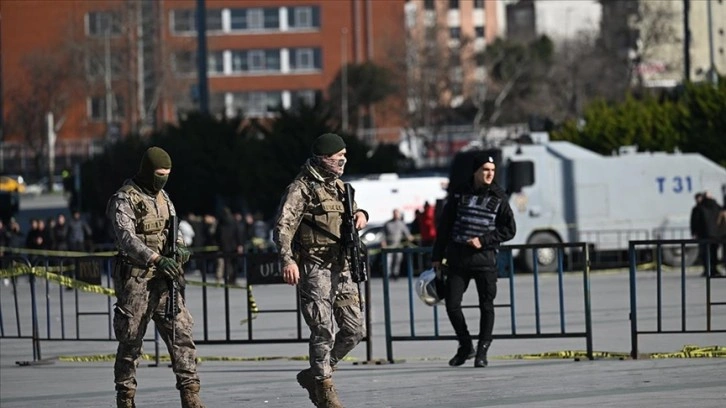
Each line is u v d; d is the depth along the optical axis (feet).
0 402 85.25
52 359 113.29
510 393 79.46
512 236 93.91
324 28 639.76
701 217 210.38
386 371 95.50
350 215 68.08
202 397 83.41
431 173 290.97
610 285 193.77
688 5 316.81
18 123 652.89
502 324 134.51
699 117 295.69
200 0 289.74
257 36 647.15
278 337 129.49
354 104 604.90
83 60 552.82
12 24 431.43
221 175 321.11
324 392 66.80
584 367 93.25
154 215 67.67
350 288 68.13
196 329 141.38
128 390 68.80
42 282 211.20
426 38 596.70
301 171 68.54
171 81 544.21
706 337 115.55
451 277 95.20
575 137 312.71
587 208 242.58
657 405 71.46
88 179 370.53
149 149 67.87
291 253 66.23
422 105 582.76
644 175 245.04
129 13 513.04
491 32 630.33
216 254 105.19
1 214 381.40
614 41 573.33
